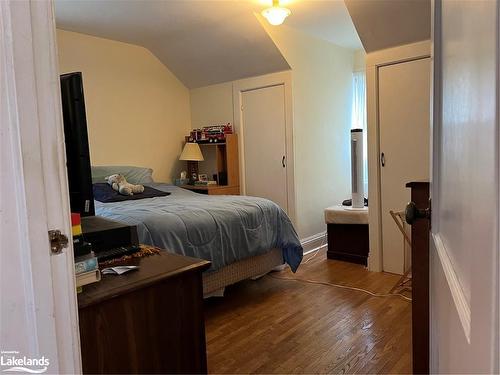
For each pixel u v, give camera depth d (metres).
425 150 3.11
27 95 0.70
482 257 0.43
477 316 0.46
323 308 2.72
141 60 4.55
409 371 1.93
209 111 4.83
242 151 4.53
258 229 2.95
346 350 2.15
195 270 1.25
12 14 0.68
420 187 1.43
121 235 1.39
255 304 2.84
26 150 0.70
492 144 0.39
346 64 4.74
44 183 0.73
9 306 0.70
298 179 4.10
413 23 2.93
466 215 0.54
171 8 3.33
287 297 2.95
